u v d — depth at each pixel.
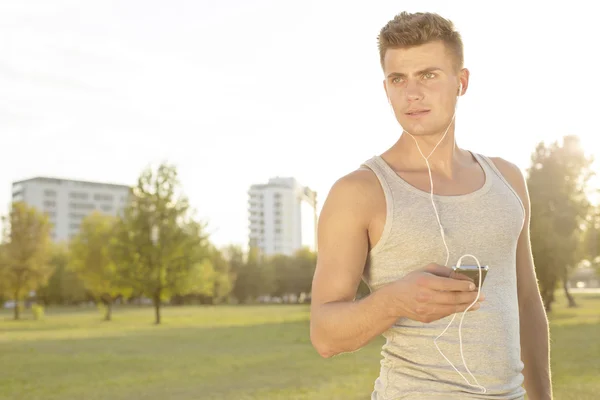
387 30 1.58
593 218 36.34
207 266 56.12
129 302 112.56
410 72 1.55
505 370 1.53
